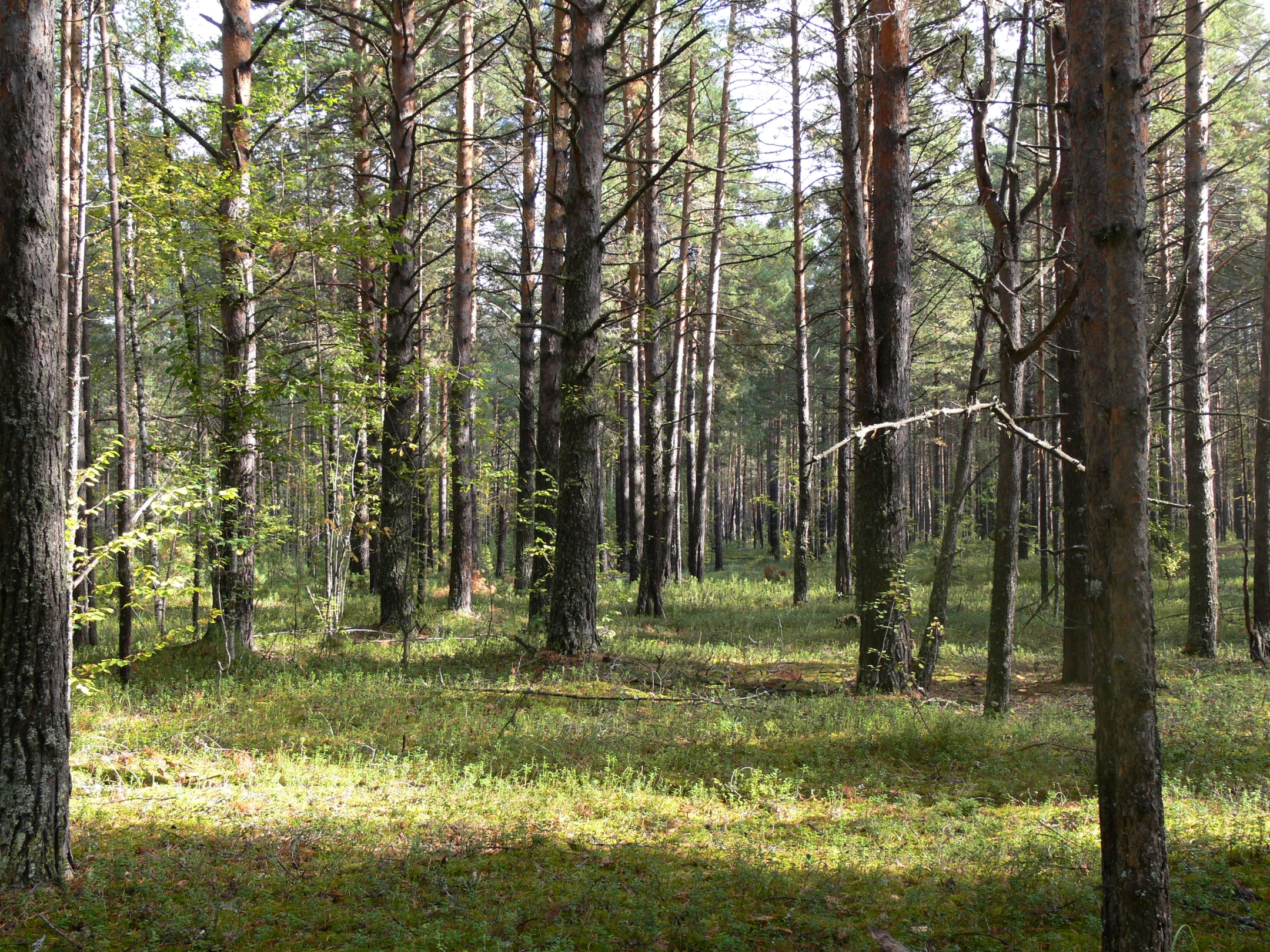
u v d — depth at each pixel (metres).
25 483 4.66
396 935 4.18
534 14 16.94
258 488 13.43
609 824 6.03
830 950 4.15
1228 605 19.08
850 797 6.73
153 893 4.64
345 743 7.84
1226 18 15.05
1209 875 4.86
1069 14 4.40
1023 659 14.51
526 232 19.73
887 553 10.88
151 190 10.55
